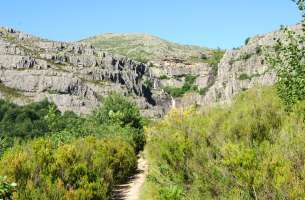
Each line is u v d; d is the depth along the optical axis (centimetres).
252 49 18712
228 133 892
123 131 2853
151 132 1620
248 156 696
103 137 2458
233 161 709
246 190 670
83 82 17688
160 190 909
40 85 15800
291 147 697
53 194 1041
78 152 1398
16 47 17400
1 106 11350
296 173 640
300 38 899
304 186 600
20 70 16238
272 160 669
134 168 1981
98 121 3338
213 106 1182
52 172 1159
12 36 19675
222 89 18688
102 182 1246
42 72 16262
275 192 627
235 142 834
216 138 909
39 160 1171
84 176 1195
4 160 1198
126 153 1934
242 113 973
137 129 3166
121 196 1461
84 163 1295
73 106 15425
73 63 19225
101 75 19000
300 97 902
